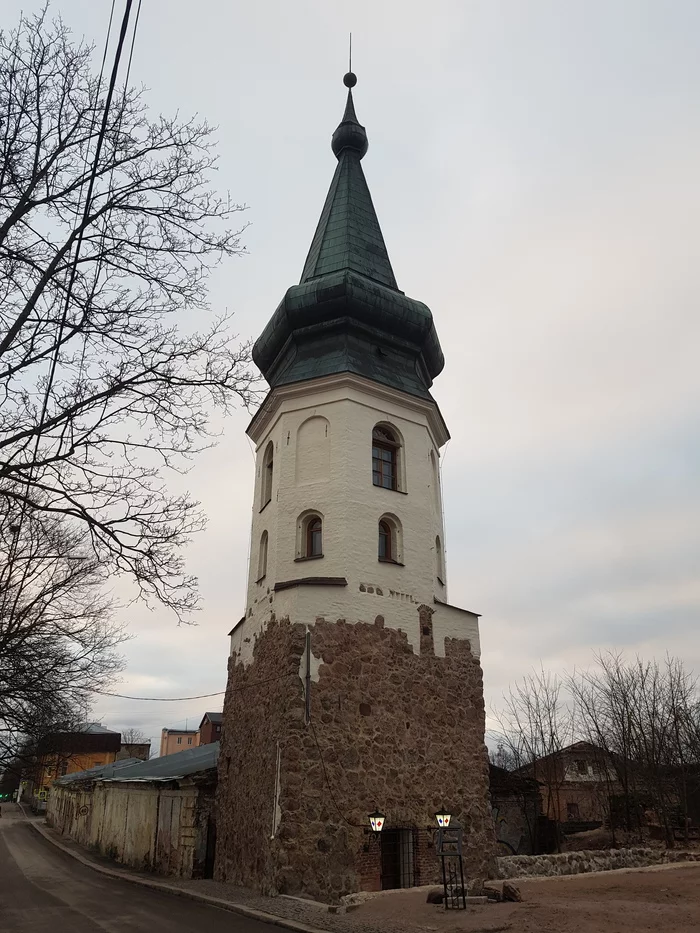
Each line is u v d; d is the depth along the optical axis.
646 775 31.11
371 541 19.48
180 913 14.81
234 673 21.08
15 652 17.00
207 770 22.42
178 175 9.93
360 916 12.69
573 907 11.80
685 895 13.45
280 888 15.20
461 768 18.34
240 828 18.19
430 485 21.69
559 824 28.70
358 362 21.50
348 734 17.02
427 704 18.50
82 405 9.12
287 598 18.25
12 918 14.88
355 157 28.42
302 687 16.98
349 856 15.87
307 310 22.19
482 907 12.48
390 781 17.11
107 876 24.81
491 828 18.16
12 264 9.12
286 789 15.90
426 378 24.56
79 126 9.41
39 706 18.50
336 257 24.39
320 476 20.23
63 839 42.47
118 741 68.56
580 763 37.22
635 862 20.47
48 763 21.30
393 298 22.66
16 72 9.09
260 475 23.06
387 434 21.72
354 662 17.84
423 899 13.52
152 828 25.55
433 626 19.58
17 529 11.10
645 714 32.28
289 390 21.34
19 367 9.00
